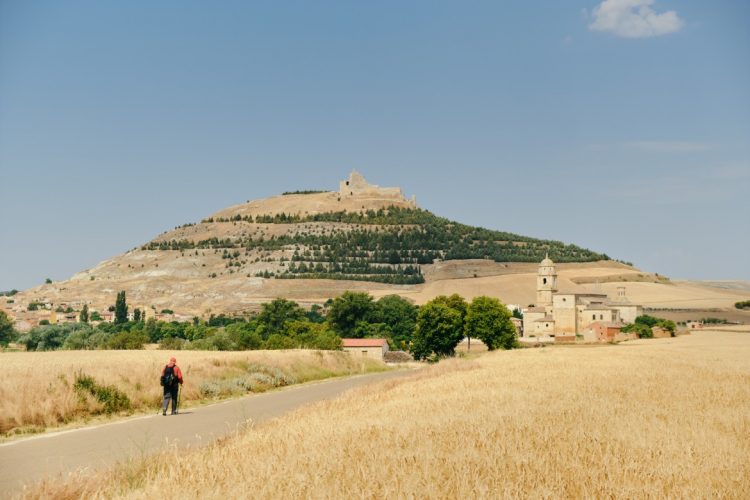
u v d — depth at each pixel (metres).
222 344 104.12
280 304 176.38
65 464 17.48
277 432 18.05
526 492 11.66
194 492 11.88
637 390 29.28
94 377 32.16
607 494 11.86
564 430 17.08
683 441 16.59
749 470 13.98
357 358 76.81
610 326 193.62
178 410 32.84
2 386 27.30
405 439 15.73
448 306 148.38
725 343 119.62
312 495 11.35
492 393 27.05
